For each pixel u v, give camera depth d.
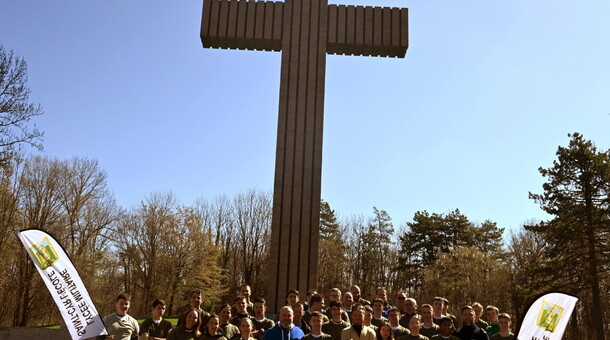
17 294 32.31
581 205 31.94
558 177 32.72
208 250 42.28
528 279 45.72
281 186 21.47
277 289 20.81
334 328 10.36
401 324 11.52
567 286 32.19
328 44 22.64
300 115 21.94
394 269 59.00
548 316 9.87
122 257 40.50
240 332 10.18
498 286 46.38
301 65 22.33
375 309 11.23
